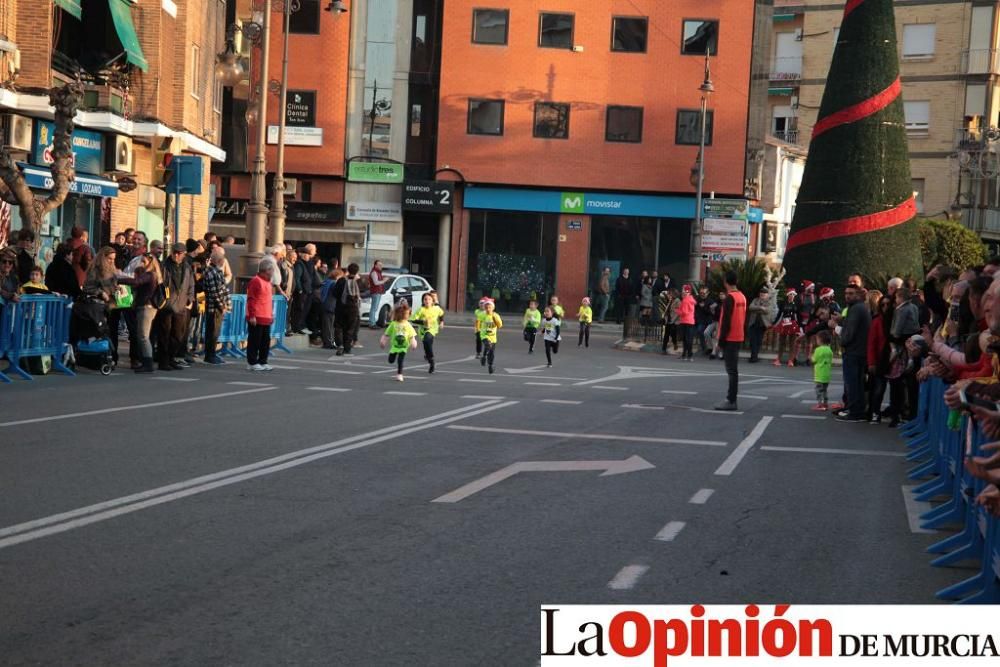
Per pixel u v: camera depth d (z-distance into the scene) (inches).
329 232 2010.3
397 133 2028.8
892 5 1466.5
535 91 2027.6
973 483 324.5
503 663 217.3
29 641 221.0
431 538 322.3
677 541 333.7
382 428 551.8
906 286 682.2
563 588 274.1
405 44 2022.6
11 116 1061.8
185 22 1343.5
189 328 885.2
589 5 2028.8
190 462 429.7
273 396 674.2
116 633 227.3
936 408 480.7
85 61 1193.4
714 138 2044.8
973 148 2544.3
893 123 1451.8
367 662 215.0
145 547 298.5
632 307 1565.0
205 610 244.7
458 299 2041.1
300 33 2006.6
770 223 2384.4
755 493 425.1
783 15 2758.4
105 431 498.9
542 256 2048.5
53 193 858.1
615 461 483.8
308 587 265.6
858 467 507.8
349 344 1081.4
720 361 1336.1
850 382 716.7
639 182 2041.1
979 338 335.3
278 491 381.4
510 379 888.9
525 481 424.2
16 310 695.7
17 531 310.3
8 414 542.9
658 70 2037.4
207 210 1540.4
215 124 1565.0
